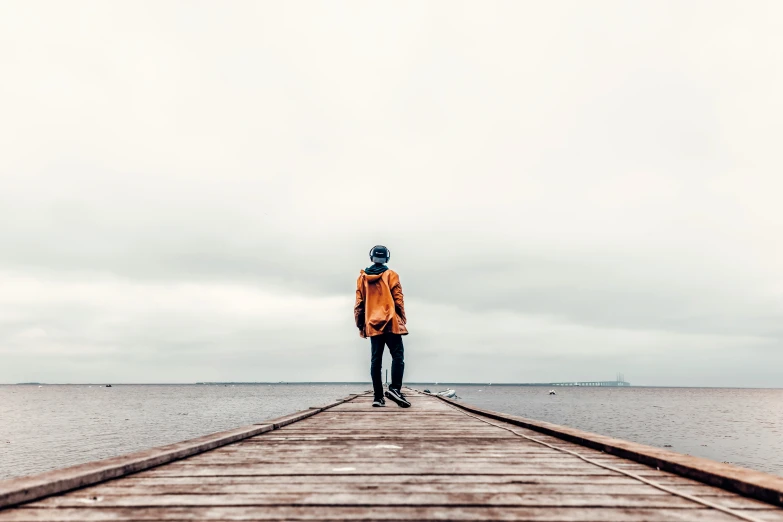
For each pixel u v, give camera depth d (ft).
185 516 5.18
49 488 5.94
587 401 329.52
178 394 516.73
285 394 497.87
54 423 142.31
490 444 10.71
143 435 105.40
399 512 5.36
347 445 10.48
